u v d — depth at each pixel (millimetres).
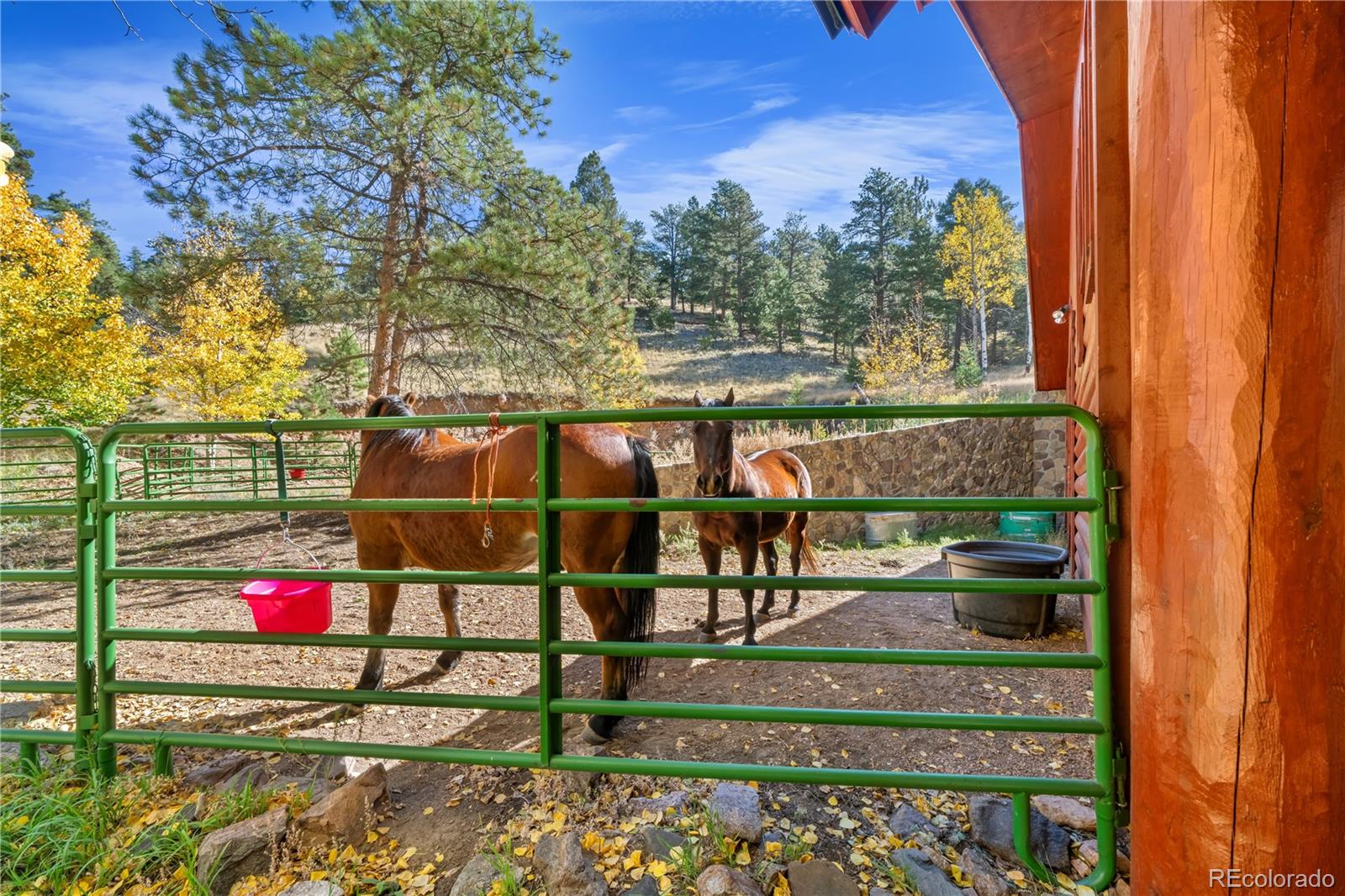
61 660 5004
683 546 8359
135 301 12953
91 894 2316
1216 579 1479
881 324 30000
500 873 2234
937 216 51906
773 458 5863
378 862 2400
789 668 4117
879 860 2240
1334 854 1432
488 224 13531
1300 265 1382
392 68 12328
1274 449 1413
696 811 2510
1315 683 1423
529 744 3355
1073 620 4887
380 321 13008
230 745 2768
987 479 10422
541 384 14117
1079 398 4184
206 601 6871
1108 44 2246
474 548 3576
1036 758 2873
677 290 55812
